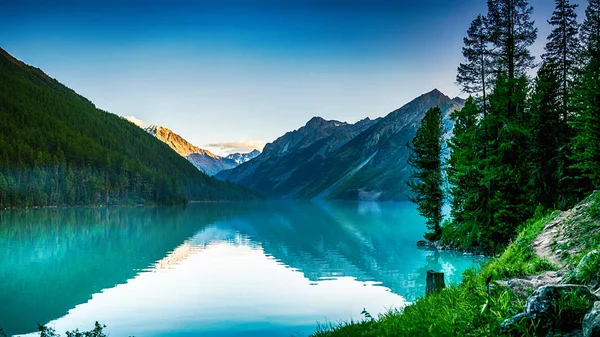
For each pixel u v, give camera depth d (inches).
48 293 1237.1
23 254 2044.8
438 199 2260.1
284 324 922.1
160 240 2662.4
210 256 1962.4
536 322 315.0
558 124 1567.4
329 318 959.0
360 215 5782.5
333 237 2783.0
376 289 1228.5
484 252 1745.8
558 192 1520.7
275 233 3125.0
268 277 1445.6
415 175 2331.4
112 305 1099.3
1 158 7785.4
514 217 1608.0
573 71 1603.1
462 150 1925.4
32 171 7839.6
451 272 1416.1
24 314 1027.9
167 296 1189.1
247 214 6097.4
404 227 3612.2
